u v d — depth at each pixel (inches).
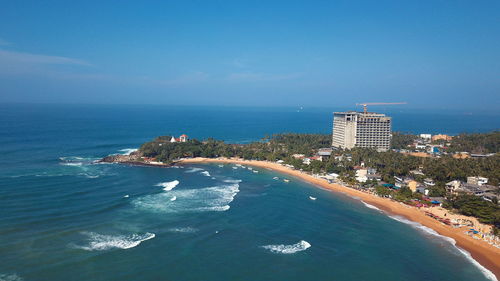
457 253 3956.7
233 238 4185.5
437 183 6387.8
